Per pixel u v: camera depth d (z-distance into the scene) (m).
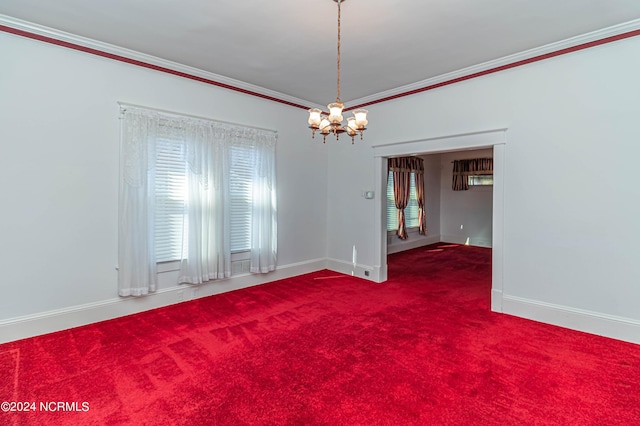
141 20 2.88
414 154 4.65
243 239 4.68
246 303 4.03
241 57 3.64
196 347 2.86
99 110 3.40
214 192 4.22
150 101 3.73
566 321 3.30
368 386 2.28
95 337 3.05
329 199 5.84
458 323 3.41
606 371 2.47
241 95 4.55
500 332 3.18
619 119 2.99
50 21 2.91
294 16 2.80
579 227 3.23
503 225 3.71
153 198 3.71
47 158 3.13
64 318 3.23
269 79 4.32
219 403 2.09
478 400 2.12
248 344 2.93
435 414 1.98
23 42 2.97
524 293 3.58
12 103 2.94
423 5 2.61
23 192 3.01
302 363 2.60
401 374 2.43
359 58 3.63
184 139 3.99
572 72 3.23
